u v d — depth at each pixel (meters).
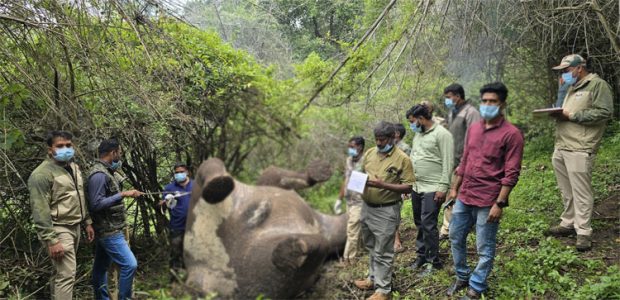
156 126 3.76
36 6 3.66
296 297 2.13
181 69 3.71
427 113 4.14
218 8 4.72
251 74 2.98
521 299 3.49
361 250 3.95
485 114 3.39
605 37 6.14
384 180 3.50
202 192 2.08
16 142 3.81
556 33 6.21
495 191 3.44
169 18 4.03
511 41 7.05
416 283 4.19
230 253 2.11
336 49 4.95
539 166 7.07
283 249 2.01
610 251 4.18
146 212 3.85
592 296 3.36
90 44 3.82
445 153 4.07
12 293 3.88
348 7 4.87
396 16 5.51
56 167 3.41
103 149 3.67
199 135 2.61
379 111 5.48
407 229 5.55
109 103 3.96
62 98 3.88
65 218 3.42
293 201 2.22
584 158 4.19
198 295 2.12
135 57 3.94
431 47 5.86
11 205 4.19
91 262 4.40
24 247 4.27
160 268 3.03
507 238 4.76
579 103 4.24
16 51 3.90
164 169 3.96
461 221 3.71
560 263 3.98
